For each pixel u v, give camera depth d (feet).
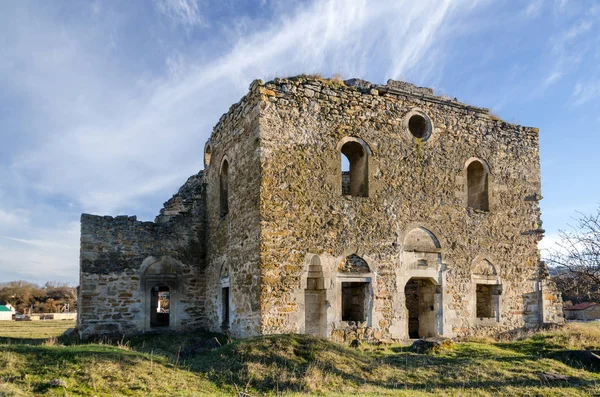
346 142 50.96
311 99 49.57
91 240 57.00
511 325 56.90
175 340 52.65
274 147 46.93
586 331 50.39
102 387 27.07
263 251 44.96
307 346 36.76
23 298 222.89
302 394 28.48
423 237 53.36
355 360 36.19
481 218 57.16
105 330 56.03
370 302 49.06
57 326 90.99
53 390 25.66
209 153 66.13
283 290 45.24
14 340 53.16
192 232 62.28
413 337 59.88
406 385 32.35
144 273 58.80
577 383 33.55
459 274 54.65
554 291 60.34
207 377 31.17
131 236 58.95
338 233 48.62
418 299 61.00
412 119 56.24
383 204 51.44
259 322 44.06
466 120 58.34
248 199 48.21
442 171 55.62
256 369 32.22
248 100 49.80
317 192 48.29
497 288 57.00
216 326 55.83
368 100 52.60
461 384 32.60
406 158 53.67
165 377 29.84
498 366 36.99
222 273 55.16
